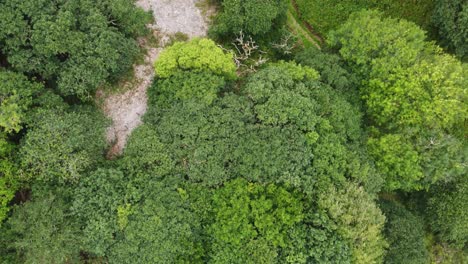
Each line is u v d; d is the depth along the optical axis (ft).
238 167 76.84
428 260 87.61
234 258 74.54
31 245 70.49
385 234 84.43
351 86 86.63
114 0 81.61
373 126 85.81
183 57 80.74
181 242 75.66
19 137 79.97
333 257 73.00
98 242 73.51
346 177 79.20
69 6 77.61
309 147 76.74
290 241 73.87
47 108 77.77
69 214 73.36
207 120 78.95
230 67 83.10
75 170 75.25
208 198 77.56
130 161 78.64
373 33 82.02
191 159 78.18
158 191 76.54
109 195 75.00
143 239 74.08
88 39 79.05
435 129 81.46
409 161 79.25
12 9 74.18
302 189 76.48
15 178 75.61
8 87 73.51
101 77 81.46
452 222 86.63
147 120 83.51
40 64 78.18
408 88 79.20
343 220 74.43
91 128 79.87
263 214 74.33
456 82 80.07
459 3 84.84
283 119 76.64
